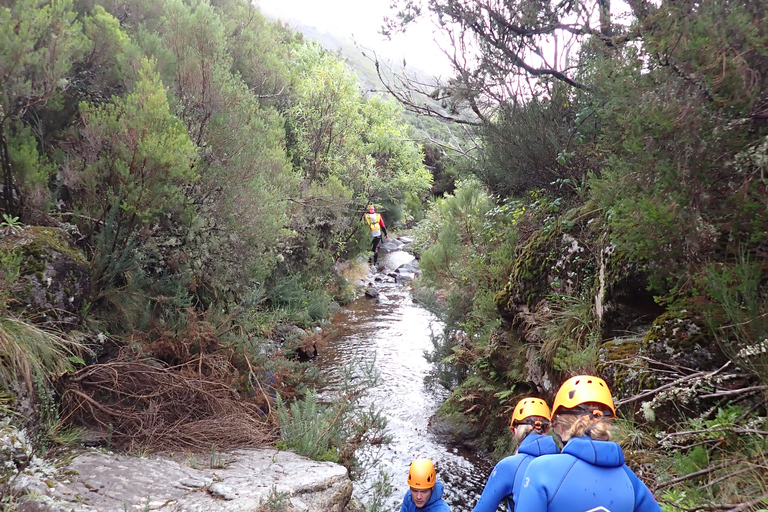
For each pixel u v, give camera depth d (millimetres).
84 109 5988
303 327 10906
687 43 3316
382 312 13609
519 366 6418
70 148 6273
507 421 6336
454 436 6941
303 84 15250
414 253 20719
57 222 5559
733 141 3303
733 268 3426
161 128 6070
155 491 3715
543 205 7367
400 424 7359
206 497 3707
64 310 4758
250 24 13570
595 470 1912
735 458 3025
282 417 5398
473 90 7426
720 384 3367
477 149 8961
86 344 4934
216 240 7445
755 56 3291
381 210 20578
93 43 6863
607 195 4352
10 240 4762
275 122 11109
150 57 7508
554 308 6031
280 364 6984
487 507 2418
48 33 5500
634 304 4625
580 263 5785
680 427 3498
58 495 3389
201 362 5797
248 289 8375
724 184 3510
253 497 3730
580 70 6562
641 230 3727
